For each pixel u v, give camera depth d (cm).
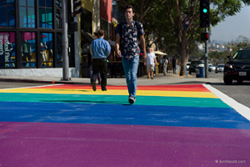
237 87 1306
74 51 2430
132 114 630
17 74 2125
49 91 1152
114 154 354
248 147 388
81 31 2562
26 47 2164
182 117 600
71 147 381
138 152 362
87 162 326
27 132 461
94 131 469
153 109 701
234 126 517
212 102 836
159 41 5553
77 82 1603
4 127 497
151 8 3622
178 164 321
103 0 3266
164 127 503
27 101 843
